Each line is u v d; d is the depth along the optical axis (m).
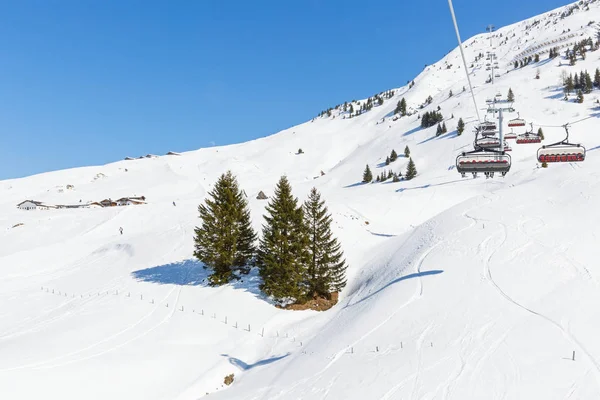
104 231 69.50
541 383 12.41
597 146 81.88
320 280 31.44
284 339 25.77
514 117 118.25
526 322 16.38
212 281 34.97
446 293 21.36
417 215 57.09
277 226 31.69
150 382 20.89
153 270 42.47
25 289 41.66
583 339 14.25
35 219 84.69
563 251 22.14
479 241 26.64
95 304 33.84
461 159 27.22
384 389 14.38
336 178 127.94
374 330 20.19
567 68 161.50
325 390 15.88
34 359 22.19
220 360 23.55
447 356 15.41
